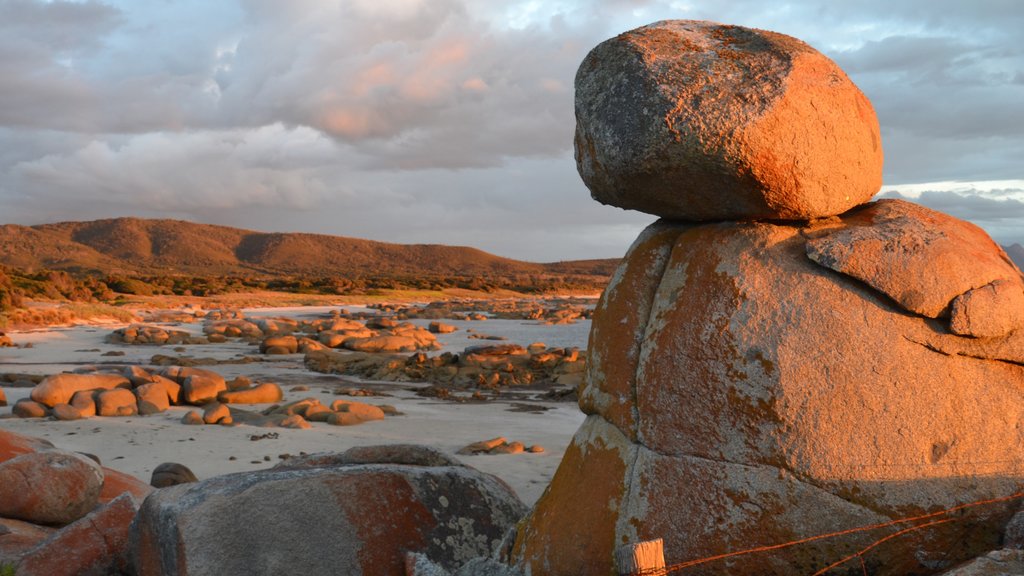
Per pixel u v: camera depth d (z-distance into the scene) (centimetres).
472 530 539
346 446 1335
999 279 411
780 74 407
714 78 409
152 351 3481
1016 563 347
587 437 472
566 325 6144
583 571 434
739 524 402
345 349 3834
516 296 13188
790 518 397
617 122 421
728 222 447
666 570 367
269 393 1942
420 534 521
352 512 509
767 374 405
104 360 3045
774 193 410
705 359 420
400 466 558
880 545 390
